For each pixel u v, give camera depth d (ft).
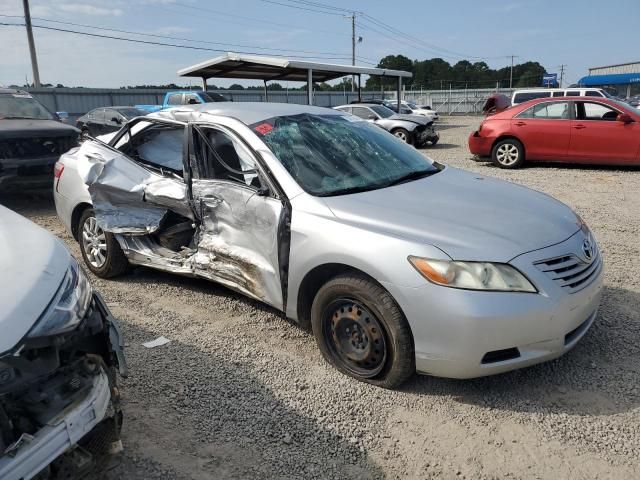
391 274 9.81
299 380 10.94
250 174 12.94
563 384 10.66
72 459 6.91
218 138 13.78
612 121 34.53
